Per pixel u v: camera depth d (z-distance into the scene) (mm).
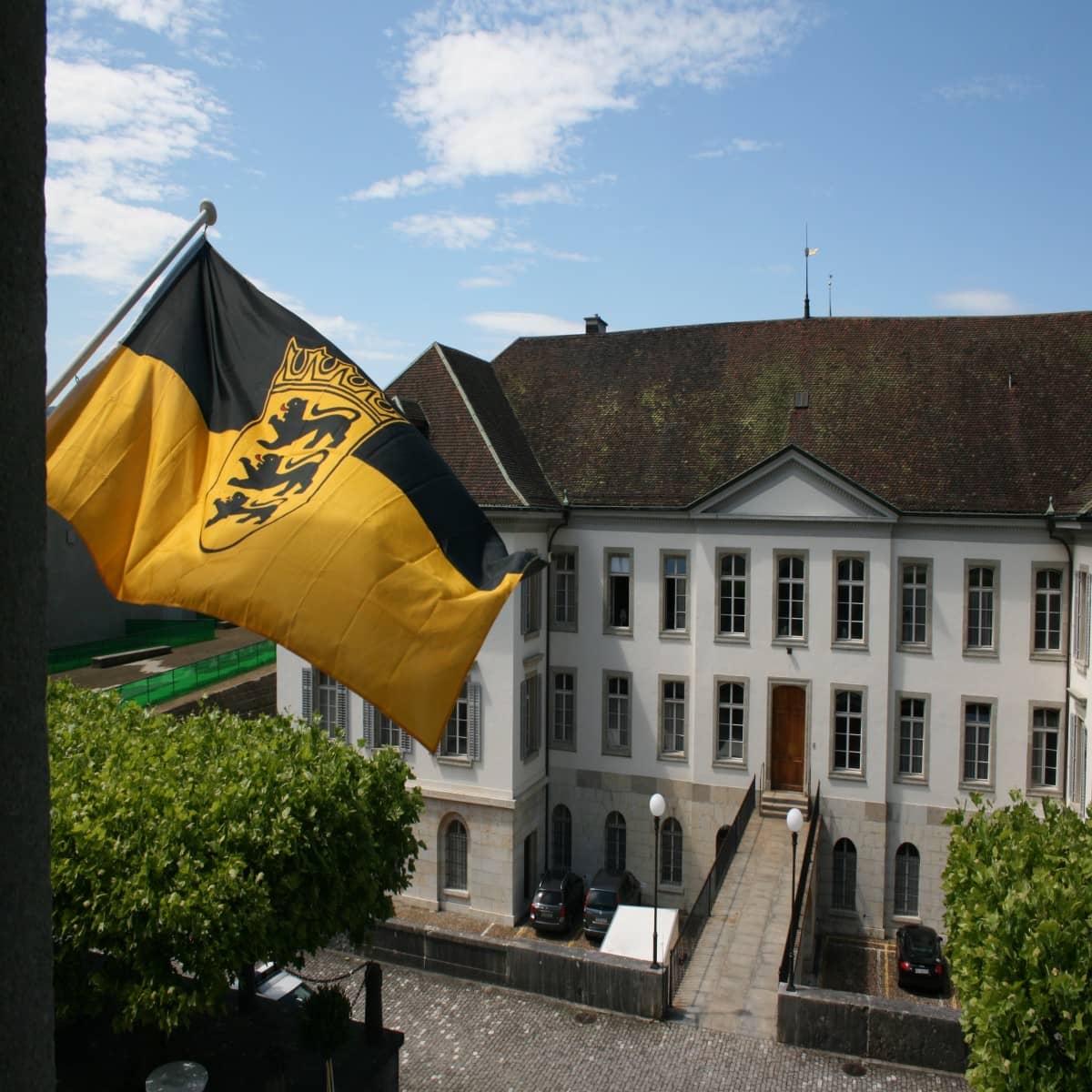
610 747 38406
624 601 38312
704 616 36938
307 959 26688
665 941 27000
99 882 15523
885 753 35062
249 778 18547
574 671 38656
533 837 37406
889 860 35312
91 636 49812
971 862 17953
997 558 34031
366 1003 20500
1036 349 37250
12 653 3707
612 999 24188
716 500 36219
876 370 38406
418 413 37906
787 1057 22203
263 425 11922
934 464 35531
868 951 33938
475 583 10648
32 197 3729
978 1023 14984
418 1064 21984
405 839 21672
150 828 16531
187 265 12859
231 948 16078
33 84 3705
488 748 35531
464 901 36031
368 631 10375
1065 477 34031
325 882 18750
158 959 15719
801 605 36094
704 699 37062
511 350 44281
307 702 37469
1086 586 31422
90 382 12227
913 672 34969
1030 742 33906
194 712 38156
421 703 10172
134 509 11781
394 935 26516
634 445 39438
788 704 36438
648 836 37969
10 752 3715
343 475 11141
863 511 34844
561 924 33750
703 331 41750
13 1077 3754
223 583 10703
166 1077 16594
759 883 30766
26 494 3752
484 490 36094
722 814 36969
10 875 3721
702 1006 24344
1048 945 14633
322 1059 19625
